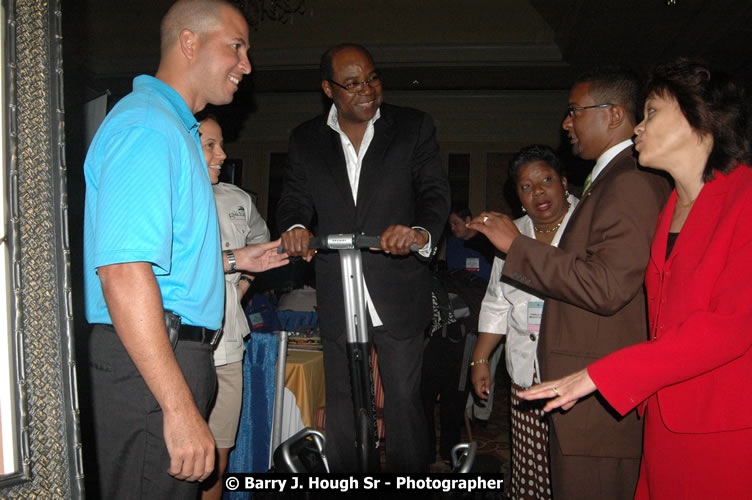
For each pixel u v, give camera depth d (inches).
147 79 47.4
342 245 61.3
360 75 72.8
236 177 333.4
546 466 73.1
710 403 42.6
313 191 79.4
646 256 53.7
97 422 43.7
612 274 53.3
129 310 38.8
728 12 202.8
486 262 164.9
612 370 43.3
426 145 79.0
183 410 39.6
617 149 61.7
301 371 98.7
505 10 265.3
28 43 32.8
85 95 96.8
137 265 39.2
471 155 315.6
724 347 40.4
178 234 44.9
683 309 44.5
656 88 47.5
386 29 273.4
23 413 31.5
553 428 60.9
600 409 56.9
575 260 55.1
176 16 48.9
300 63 281.1
